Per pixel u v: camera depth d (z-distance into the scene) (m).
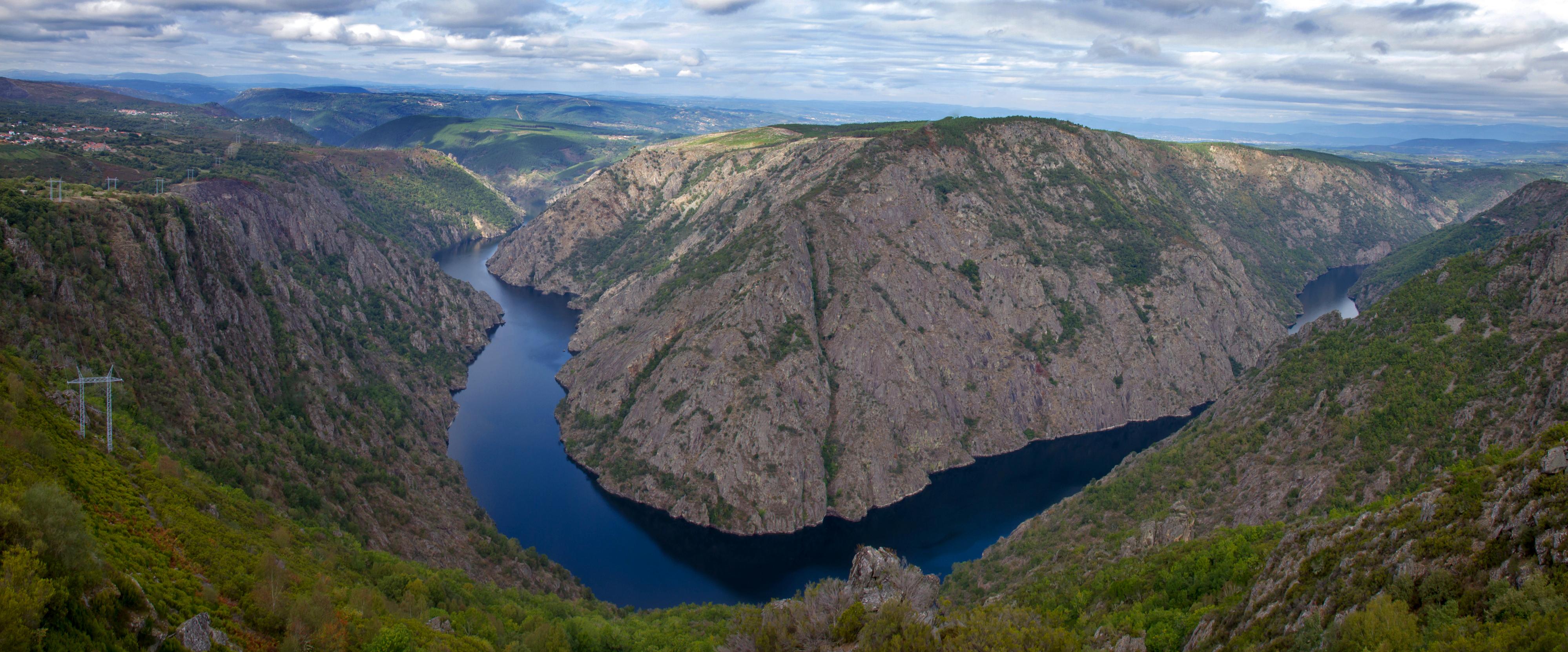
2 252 86.44
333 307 176.75
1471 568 42.28
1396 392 97.88
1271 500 94.75
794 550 133.12
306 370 128.88
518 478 151.75
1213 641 57.41
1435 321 105.81
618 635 83.25
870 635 63.00
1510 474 46.41
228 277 125.50
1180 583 71.69
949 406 173.00
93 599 39.41
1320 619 47.91
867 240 193.62
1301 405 109.19
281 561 64.06
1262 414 114.44
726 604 117.12
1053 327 192.38
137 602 42.41
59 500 40.69
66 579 37.88
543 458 160.50
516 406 186.25
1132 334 195.88
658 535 135.50
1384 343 108.50
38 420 63.06
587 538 133.62
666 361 167.25
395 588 74.50
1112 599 77.25
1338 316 128.50
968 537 136.25
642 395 163.75
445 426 169.38
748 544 134.50
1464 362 95.81
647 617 103.75
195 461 83.81
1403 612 41.59
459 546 111.56
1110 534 99.44
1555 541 38.59
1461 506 47.44
